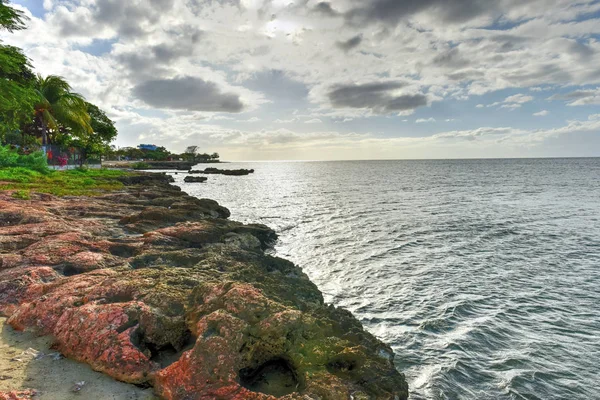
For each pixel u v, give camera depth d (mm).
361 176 118750
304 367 5504
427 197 51688
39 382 5324
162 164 153625
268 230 23328
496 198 49312
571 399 8609
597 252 21234
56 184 32219
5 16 26938
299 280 11602
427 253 21312
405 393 5805
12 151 42188
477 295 14812
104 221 18344
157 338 6121
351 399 5074
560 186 67500
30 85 41375
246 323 5887
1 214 15156
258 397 4785
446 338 11336
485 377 9398
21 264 9898
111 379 5555
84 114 56531
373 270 18156
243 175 129000
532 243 23562
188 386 5043
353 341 6906
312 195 56938
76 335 6234
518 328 12016
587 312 13234
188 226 17219
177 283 8172
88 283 8125
